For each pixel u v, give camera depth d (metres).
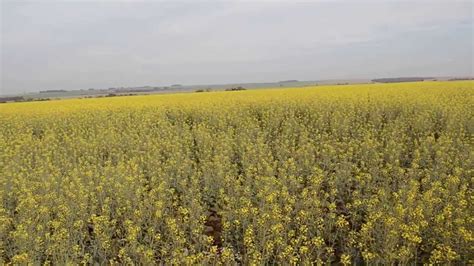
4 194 8.77
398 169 8.77
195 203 7.52
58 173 9.72
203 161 10.45
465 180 8.12
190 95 32.47
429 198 6.54
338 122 14.40
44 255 6.60
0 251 6.23
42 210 7.10
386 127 13.83
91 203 7.98
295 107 18.64
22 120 19.27
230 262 5.79
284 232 6.30
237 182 8.38
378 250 5.90
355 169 9.16
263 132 13.80
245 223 6.80
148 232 6.44
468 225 5.90
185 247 6.75
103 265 6.18
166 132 14.60
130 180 8.33
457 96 20.09
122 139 13.70
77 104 27.06
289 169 9.45
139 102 26.39
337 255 6.34
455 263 5.54
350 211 7.45
